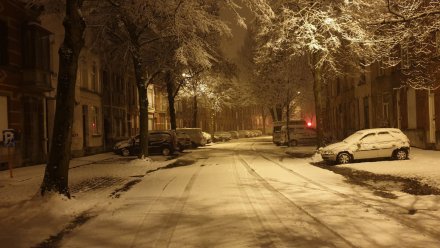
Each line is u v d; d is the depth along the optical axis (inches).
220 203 454.9
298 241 301.6
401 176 620.1
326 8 866.8
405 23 494.9
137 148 1310.3
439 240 296.0
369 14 649.6
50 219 394.0
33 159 1014.4
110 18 928.9
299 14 896.9
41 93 1054.4
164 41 1003.3
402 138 840.3
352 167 762.8
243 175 710.5
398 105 1147.9
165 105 2491.4
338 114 1883.6
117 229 355.3
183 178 698.8
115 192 562.9
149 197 512.1
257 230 335.6
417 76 844.0
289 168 802.8
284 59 1202.0
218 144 2145.7
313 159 936.9
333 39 848.9
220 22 864.3
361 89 1478.8
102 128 1530.5
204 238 318.0
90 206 458.6
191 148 1736.0
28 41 972.6
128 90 1919.3
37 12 1024.2
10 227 366.3
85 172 821.2
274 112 2142.0
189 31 879.1
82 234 341.4
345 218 367.9
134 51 954.1
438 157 831.7
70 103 474.9
